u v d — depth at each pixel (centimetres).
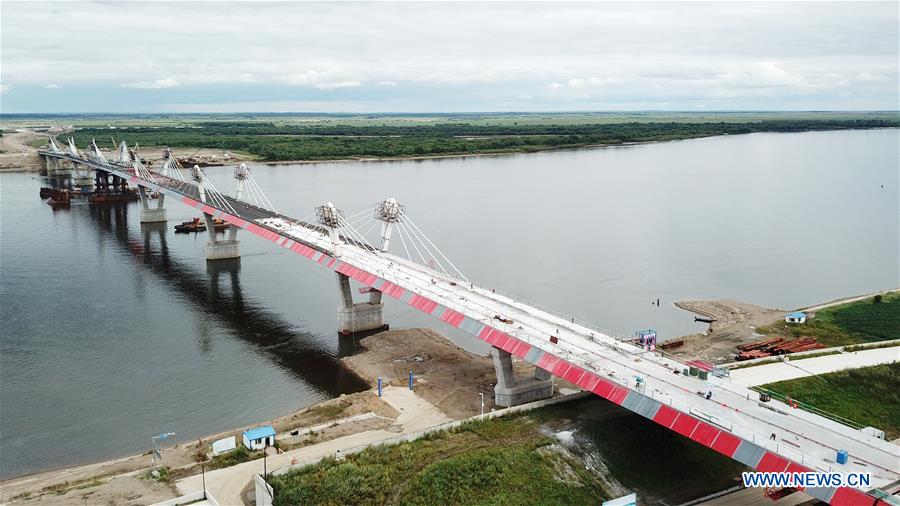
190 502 7800
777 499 7644
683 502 8138
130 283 18350
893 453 7250
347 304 14450
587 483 8312
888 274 19112
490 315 11200
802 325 14488
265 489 7519
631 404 8438
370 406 10675
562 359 9488
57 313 15762
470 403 10794
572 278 18275
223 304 16600
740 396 8575
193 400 11319
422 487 7931
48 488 8406
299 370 12588
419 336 14112
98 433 10181
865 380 11031
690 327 14775
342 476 7962
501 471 8250
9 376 12200
